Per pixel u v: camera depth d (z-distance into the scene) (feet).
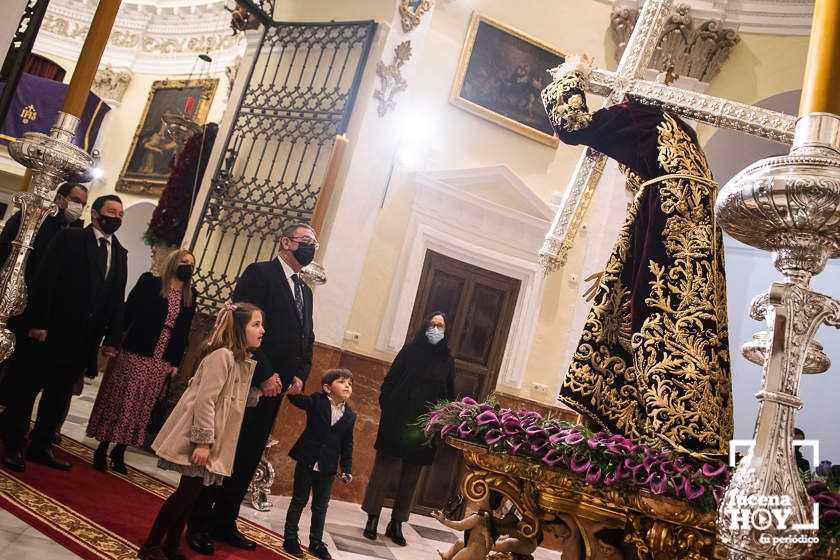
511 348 26.23
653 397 6.33
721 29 26.63
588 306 26.50
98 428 17.16
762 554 4.09
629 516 6.31
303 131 24.36
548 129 27.43
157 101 45.93
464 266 26.02
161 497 16.08
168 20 46.98
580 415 7.55
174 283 18.29
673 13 26.55
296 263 15.28
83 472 16.48
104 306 17.54
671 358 6.40
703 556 5.84
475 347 26.11
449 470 25.25
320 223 18.78
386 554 17.39
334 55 24.17
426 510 24.77
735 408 27.99
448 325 25.67
